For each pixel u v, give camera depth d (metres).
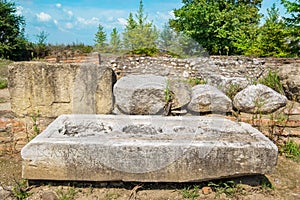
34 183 2.47
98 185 2.47
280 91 5.12
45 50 10.62
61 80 3.42
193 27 8.18
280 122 3.65
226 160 2.34
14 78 3.40
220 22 8.42
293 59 6.13
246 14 9.80
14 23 12.30
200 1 8.20
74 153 2.33
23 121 3.49
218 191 2.41
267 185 2.54
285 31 7.51
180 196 2.38
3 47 11.59
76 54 6.97
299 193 2.51
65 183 2.46
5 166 2.89
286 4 7.58
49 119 3.49
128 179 2.37
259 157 2.34
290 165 3.04
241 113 4.29
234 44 8.64
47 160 2.34
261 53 7.60
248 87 4.47
